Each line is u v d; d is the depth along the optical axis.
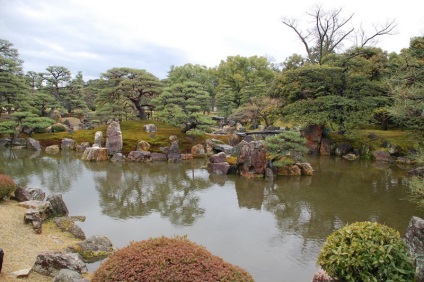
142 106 44.03
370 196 19.98
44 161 29.30
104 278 5.28
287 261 11.54
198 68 63.72
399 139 34.47
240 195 20.16
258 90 51.97
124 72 39.06
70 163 28.84
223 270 5.45
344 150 35.59
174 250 5.66
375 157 33.47
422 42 27.08
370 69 36.31
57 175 24.14
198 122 36.22
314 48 50.88
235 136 37.44
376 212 16.89
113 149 32.66
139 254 5.57
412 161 30.64
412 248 8.45
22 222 12.54
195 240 13.16
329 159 33.75
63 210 15.21
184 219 15.68
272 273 10.70
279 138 25.16
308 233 14.16
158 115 36.97
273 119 44.56
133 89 39.53
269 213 16.81
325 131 39.31
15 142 36.16
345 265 6.38
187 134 36.81
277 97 44.53
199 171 26.97
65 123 44.88
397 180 24.42
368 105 34.12
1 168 25.89
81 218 15.20
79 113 54.81
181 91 37.44
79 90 55.84
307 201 18.97
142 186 21.88
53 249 10.96
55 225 13.51
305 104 36.00
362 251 6.35
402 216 16.20
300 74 36.19
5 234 11.20
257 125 47.66
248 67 65.94
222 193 20.56
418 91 11.43
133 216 15.97
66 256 9.53
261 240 13.32
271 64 74.06
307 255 12.03
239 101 60.88
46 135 37.41
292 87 39.25
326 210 17.33
